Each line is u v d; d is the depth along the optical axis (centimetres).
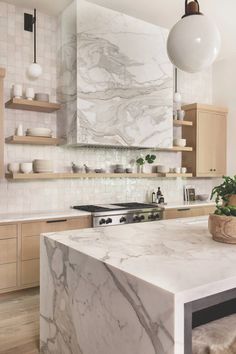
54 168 426
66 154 435
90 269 161
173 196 547
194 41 186
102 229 235
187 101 563
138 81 429
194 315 181
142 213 426
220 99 580
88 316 164
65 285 186
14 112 397
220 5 384
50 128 422
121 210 407
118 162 479
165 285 118
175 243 188
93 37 390
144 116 435
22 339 258
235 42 495
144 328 124
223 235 184
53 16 423
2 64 388
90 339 162
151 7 399
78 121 378
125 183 490
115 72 408
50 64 422
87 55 385
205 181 591
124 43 416
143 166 507
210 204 508
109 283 146
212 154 541
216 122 546
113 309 143
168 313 112
